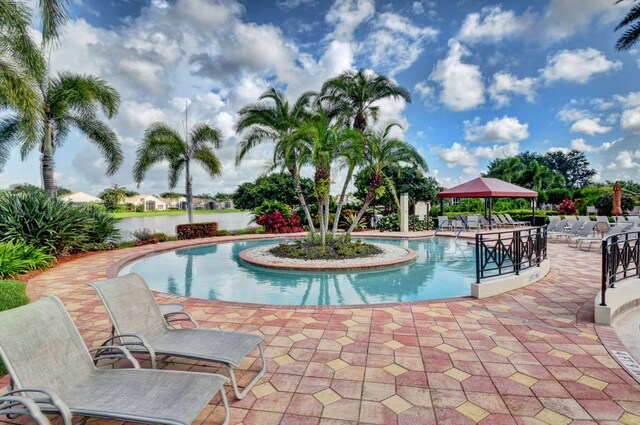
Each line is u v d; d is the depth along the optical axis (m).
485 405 2.38
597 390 2.54
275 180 29.72
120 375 2.16
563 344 3.38
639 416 2.23
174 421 1.68
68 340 2.18
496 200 27.45
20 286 5.60
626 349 3.25
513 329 3.80
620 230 9.45
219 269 8.68
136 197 60.53
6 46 7.29
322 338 3.62
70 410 1.75
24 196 9.08
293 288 6.80
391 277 7.64
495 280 5.31
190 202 16.09
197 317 4.37
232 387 2.51
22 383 1.84
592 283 5.92
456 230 16.23
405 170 26.67
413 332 3.76
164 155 15.39
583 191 25.52
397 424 2.18
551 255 9.03
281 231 16.70
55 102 11.23
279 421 2.22
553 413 2.27
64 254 9.52
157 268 8.82
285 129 10.57
